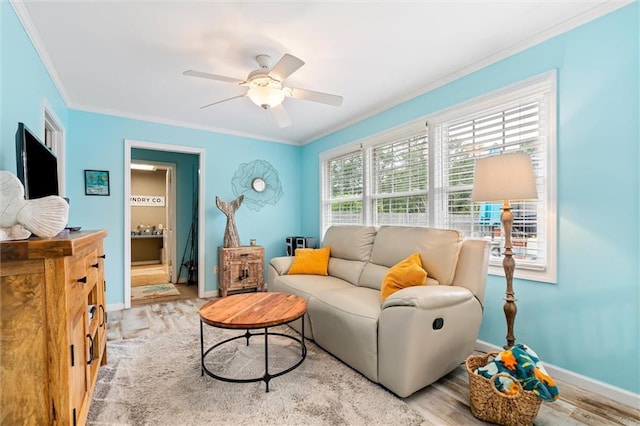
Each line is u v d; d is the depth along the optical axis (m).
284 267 3.33
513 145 2.28
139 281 5.14
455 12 1.84
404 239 2.64
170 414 1.63
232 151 4.37
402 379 1.73
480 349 2.42
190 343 2.56
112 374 2.04
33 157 1.53
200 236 4.13
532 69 2.12
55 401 1.05
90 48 2.18
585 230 1.87
